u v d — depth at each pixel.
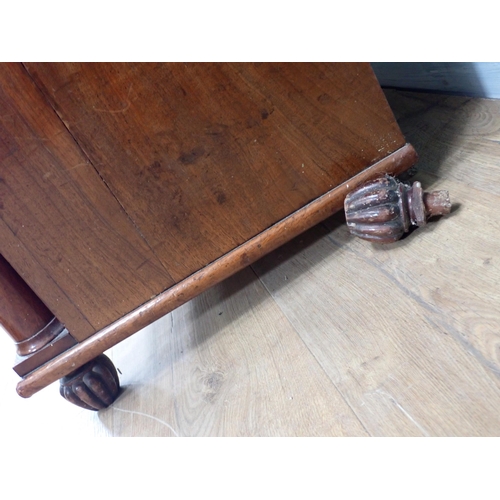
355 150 0.60
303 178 0.59
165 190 0.56
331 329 0.57
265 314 0.66
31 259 0.55
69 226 0.54
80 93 0.49
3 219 0.52
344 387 0.50
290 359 0.57
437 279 0.54
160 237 0.58
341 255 0.68
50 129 0.49
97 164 0.52
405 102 1.00
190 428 0.56
